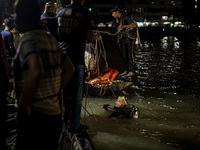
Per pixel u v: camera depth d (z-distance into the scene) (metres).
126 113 5.55
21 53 1.83
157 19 104.44
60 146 3.13
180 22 103.50
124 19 6.54
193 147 4.12
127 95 7.77
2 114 2.83
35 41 1.88
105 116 5.70
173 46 29.95
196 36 49.88
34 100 1.97
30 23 1.95
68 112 3.20
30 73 1.75
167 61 16.70
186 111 6.19
